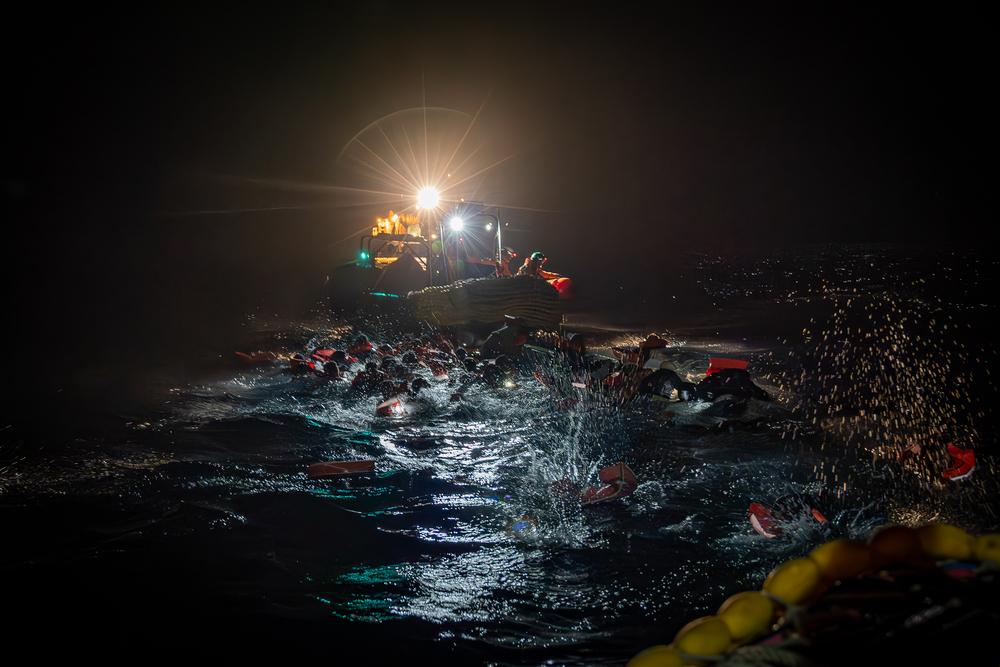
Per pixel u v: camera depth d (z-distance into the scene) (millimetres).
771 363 9961
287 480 5484
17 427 6887
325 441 6598
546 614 3514
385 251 14711
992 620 1057
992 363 9102
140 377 9359
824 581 1183
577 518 4762
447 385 8641
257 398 8258
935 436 6340
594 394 8117
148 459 5945
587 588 3777
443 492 5266
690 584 3807
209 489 5246
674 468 5770
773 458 5926
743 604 1167
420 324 11633
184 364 10289
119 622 3402
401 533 4512
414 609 3555
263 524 4621
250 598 3643
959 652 1028
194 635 3301
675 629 3369
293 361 9531
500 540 4395
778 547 4230
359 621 3436
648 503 4996
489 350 9844
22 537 4363
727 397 7453
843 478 5391
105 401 8008
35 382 8992
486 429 7008
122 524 4582
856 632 1077
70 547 4230
